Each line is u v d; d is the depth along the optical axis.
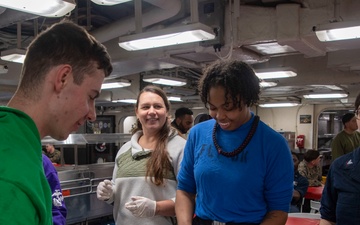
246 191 1.14
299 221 2.26
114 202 1.80
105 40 3.38
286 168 1.17
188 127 3.69
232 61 1.16
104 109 10.91
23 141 0.58
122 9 3.60
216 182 1.18
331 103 9.27
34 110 0.66
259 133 1.19
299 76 5.37
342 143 4.50
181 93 7.22
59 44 0.66
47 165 1.27
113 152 4.86
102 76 0.74
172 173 1.70
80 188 2.50
